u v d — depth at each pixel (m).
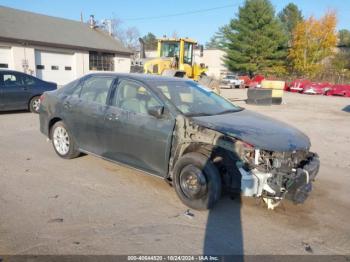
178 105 4.39
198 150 4.07
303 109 16.28
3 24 22.86
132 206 4.08
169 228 3.57
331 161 6.56
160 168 4.32
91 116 5.12
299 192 3.74
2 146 6.77
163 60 16.44
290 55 48.09
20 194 4.32
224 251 3.19
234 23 48.16
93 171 5.32
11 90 10.71
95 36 29.23
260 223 3.78
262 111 14.74
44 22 26.66
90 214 3.82
